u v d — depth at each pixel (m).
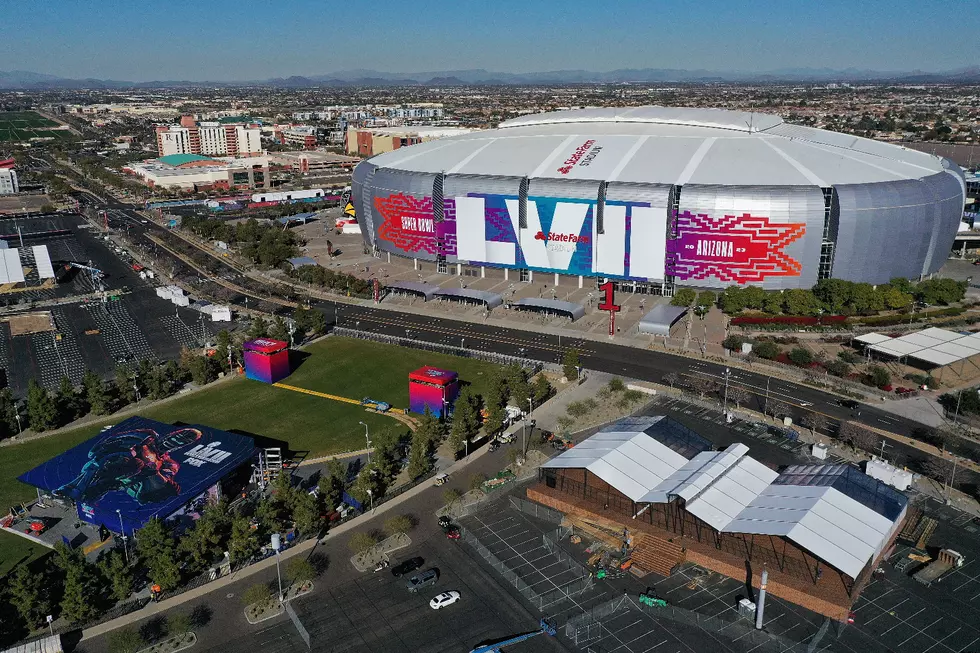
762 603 75.81
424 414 129.00
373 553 90.31
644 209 185.88
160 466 103.00
